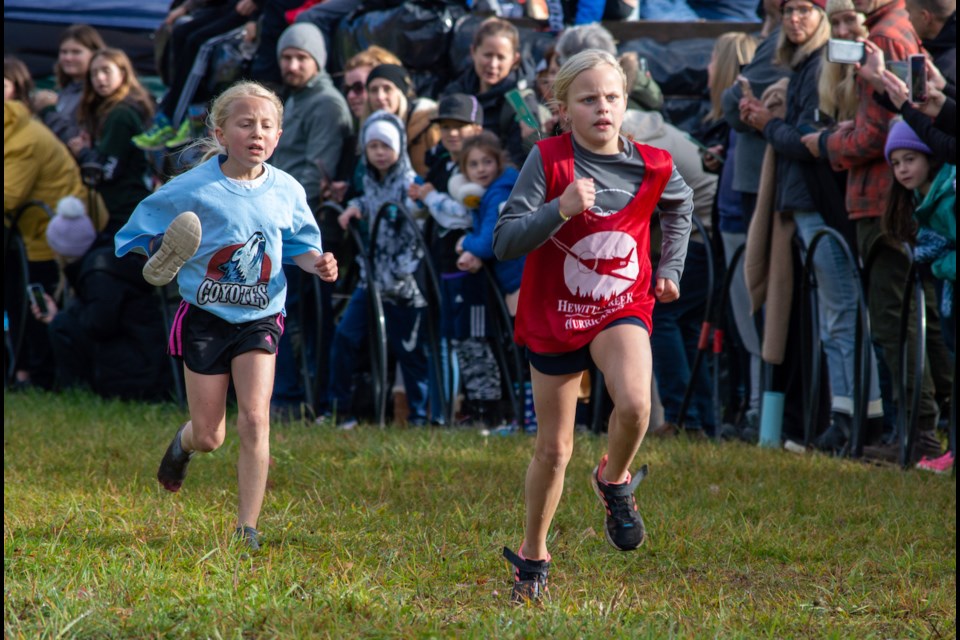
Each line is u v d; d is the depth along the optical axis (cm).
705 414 1972
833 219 1736
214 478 1487
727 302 1903
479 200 1877
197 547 1114
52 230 2364
